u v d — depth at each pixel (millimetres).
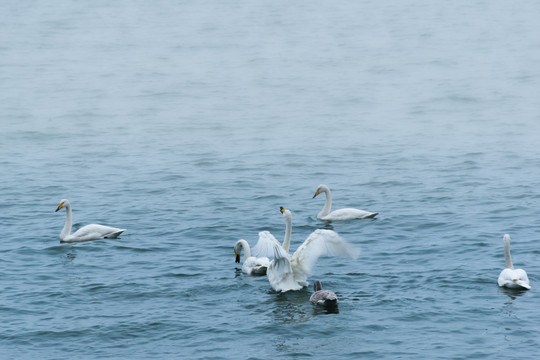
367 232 29812
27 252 27297
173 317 20531
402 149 50281
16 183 40281
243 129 60812
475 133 56812
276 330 19484
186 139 56062
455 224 30422
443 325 19469
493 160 45438
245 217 32594
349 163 45625
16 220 32406
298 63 102562
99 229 29188
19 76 94688
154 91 83750
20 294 22469
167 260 26125
